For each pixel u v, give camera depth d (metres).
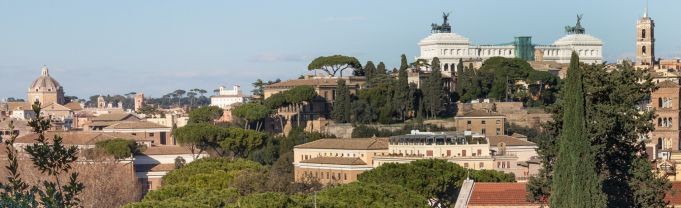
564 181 154.62
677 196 175.00
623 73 172.25
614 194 166.38
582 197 153.25
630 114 168.75
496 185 176.88
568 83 156.38
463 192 175.88
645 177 168.00
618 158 169.12
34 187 86.12
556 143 170.75
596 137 164.25
